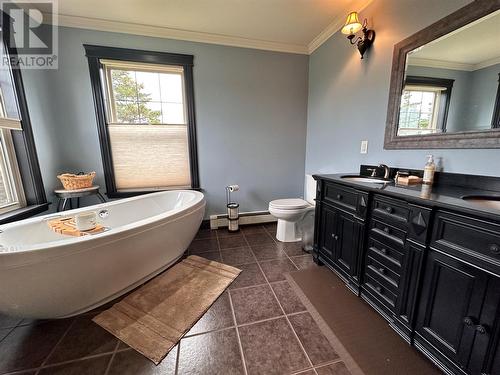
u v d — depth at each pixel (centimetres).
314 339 126
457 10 123
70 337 129
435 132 140
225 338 127
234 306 153
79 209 195
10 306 120
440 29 132
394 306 127
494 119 112
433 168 137
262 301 157
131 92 248
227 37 254
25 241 155
